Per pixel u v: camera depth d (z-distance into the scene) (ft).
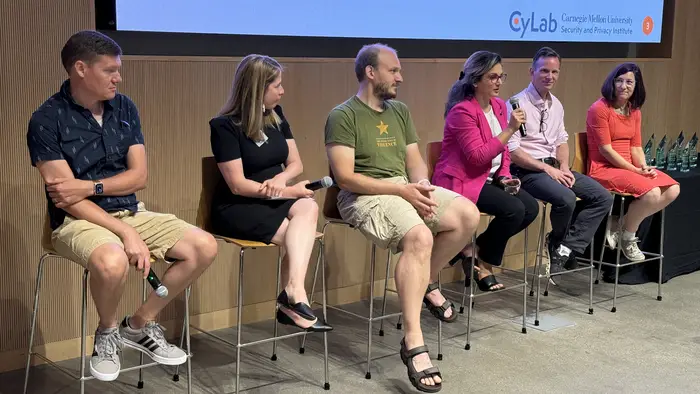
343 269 13.29
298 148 12.32
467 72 11.91
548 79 13.44
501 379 10.26
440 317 10.90
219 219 9.76
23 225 9.95
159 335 9.04
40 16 9.71
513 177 12.89
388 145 10.81
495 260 12.17
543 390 9.93
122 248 8.34
